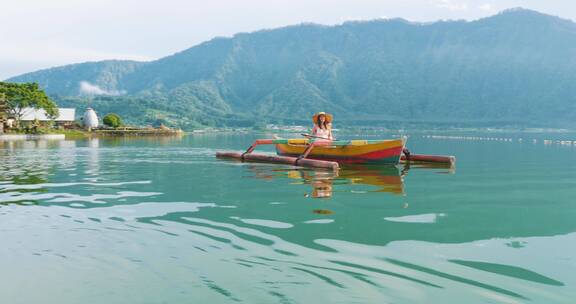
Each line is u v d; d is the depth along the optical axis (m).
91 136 85.50
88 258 5.38
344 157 21.06
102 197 10.18
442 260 5.26
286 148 24.56
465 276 4.70
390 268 4.96
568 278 4.62
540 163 21.17
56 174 15.52
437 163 20.61
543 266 5.03
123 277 4.73
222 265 5.08
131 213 8.19
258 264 5.11
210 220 7.52
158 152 29.83
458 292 4.26
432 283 4.50
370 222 7.39
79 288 4.44
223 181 13.41
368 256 5.41
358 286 4.43
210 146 40.84
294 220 7.52
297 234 6.51
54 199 9.88
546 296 4.16
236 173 15.80
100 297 4.22
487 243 6.05
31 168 17.78
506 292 4.26
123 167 18.19
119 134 91.00
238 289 4.37
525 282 4.52
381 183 13.02
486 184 12.95
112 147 38.03
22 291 4.37
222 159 22.81
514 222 7.50
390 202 9.54
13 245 5.95
